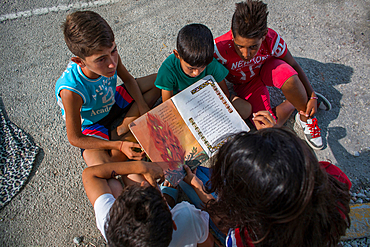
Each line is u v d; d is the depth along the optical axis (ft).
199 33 4.37
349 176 5.66
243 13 4.23
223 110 5.14
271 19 8.02
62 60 7.59
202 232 4.01
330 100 6.64
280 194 2.34
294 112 6.64
